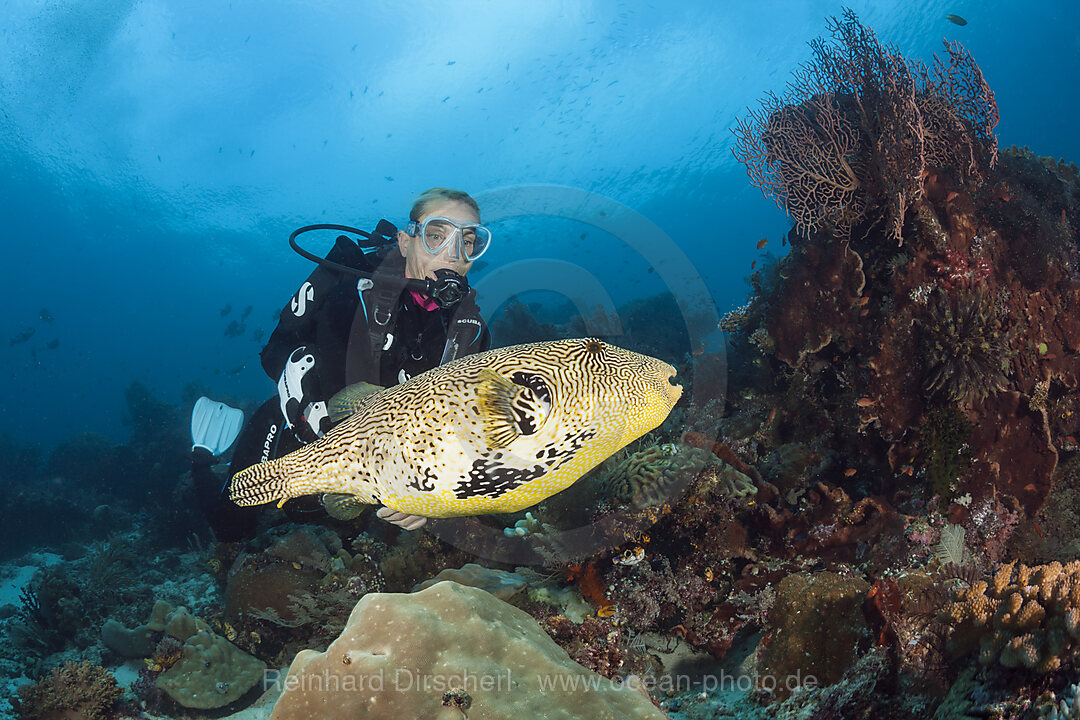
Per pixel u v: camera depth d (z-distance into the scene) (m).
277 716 2.27
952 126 5.34
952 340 4.41
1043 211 4.96
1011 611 2.32
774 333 5.66
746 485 4.14
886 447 4.81
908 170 4.91
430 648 2.35
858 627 3.01
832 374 5.35
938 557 3.63
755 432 5.58
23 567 10.62
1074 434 4.43
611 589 3.82
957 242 4.73
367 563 5.30
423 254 3.78
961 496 4.20
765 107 6.07
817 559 3.94
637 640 3.64
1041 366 4.45
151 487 13.64
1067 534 4.17
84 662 4.96
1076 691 1.83
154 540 10.24
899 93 5.11
